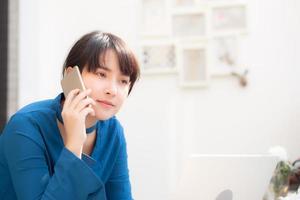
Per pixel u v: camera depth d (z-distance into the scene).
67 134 1.03
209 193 1.17
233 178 1.16
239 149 2.57
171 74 2.69
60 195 0.97
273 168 1.17
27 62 2.73
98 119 1.13
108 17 2.77
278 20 2.54
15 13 2.74
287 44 2.53
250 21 2.58
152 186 2.68
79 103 1.03
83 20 2.80
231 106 2.60
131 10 2.75
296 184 1.65
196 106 2.65
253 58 2.57
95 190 1.02
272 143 2.53
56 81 2.79
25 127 1.05
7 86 2.69
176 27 2.69
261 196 1.17
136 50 2.72
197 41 2.65
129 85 1.14
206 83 2.62
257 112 2.56
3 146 1.07
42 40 2.75
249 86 2.57
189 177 1.18
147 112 2.70
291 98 2.51
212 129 2.62
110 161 1.26
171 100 2.68
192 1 2.67
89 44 1.07
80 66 1.08
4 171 1.10
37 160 1.03
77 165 1.00
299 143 2.49
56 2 2.81
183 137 2.66
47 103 1.17
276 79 2.54
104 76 1.07
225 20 2.62
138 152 2.71
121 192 1.30
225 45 2.61
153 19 2.72
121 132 1.30
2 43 2.71
